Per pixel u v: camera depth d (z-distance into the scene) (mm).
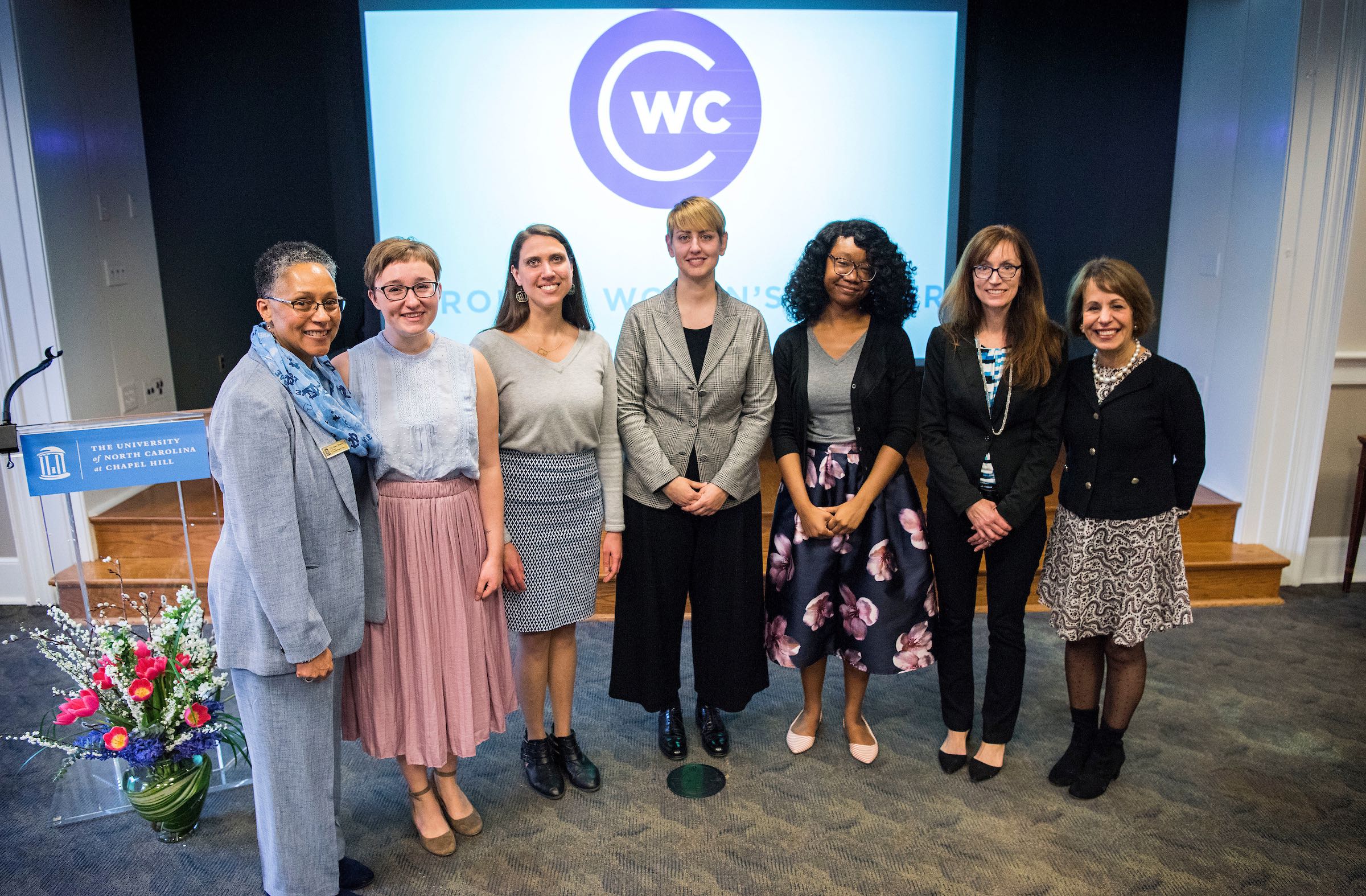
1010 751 2615
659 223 4105
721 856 2186
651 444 2336
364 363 1986
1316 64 3406
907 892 2057
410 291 1906
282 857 1897
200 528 3605
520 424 2188
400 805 2398
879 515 2383
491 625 2178
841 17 3965
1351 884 2062
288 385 1728
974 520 2279
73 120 3559
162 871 2154
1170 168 4250
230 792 2469
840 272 2258
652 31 3934
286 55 3986
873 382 2311
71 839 2270
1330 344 3590
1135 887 2064
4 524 3582
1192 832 2252
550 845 2229
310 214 4125
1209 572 3631
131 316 3939
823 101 4035
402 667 2051
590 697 2959
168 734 2193
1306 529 3760
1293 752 2598
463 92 3941
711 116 4020
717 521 2426
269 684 1814
